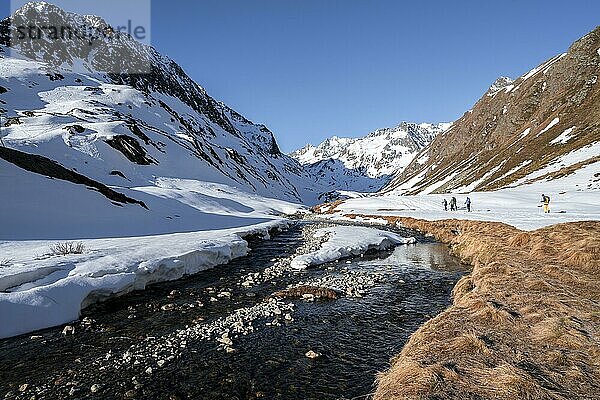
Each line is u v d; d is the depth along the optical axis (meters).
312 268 24.89
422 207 67.19
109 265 18.34
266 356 11.73
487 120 163.12
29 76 109.62
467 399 7.36
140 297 17.83
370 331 13.80
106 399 9.38
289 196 179.50
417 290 19.39
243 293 18.84
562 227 22.86
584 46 123.12
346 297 18.23
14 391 9.74
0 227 25.14
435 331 10.95
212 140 174.62
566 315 11.22
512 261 18.53
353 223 56.59
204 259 24.22
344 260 27.83
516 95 153.75
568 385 7.71
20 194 30.56
